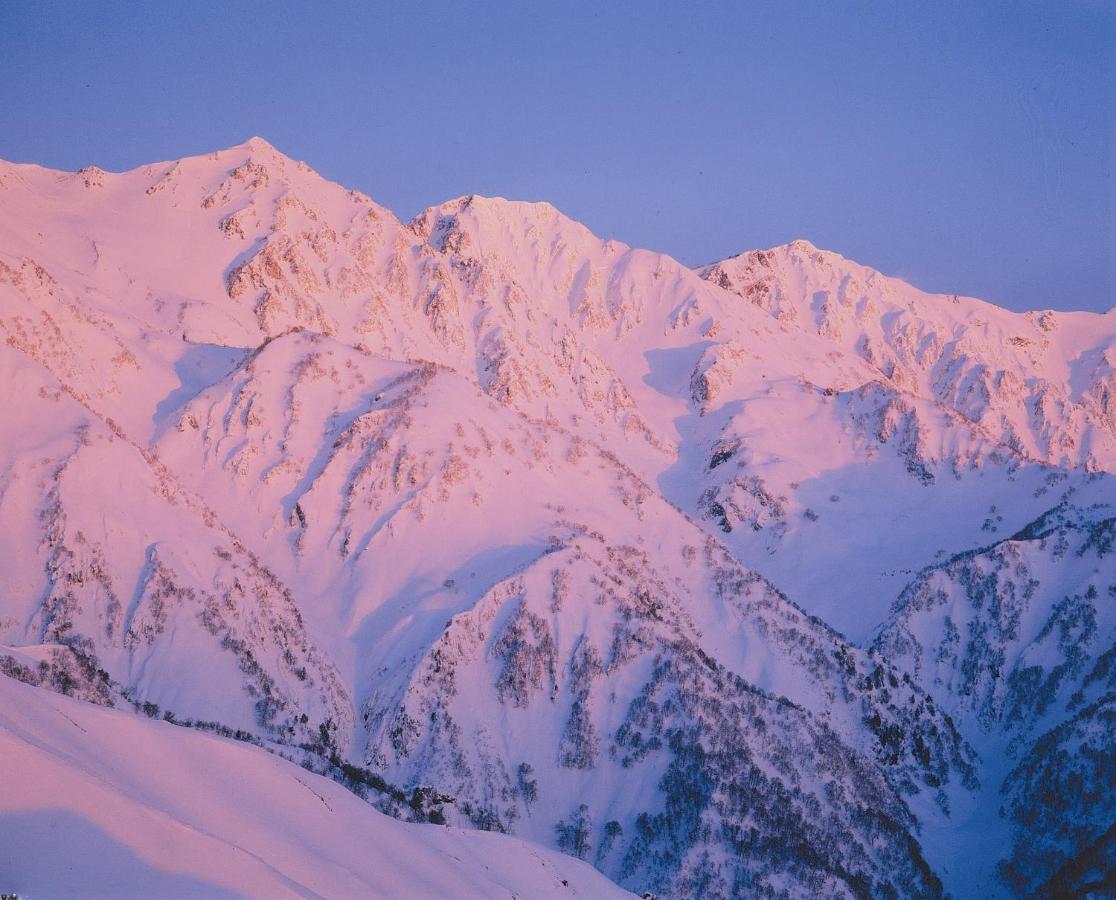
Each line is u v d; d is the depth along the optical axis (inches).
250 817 2422.5
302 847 2425.0
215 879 1914.4
